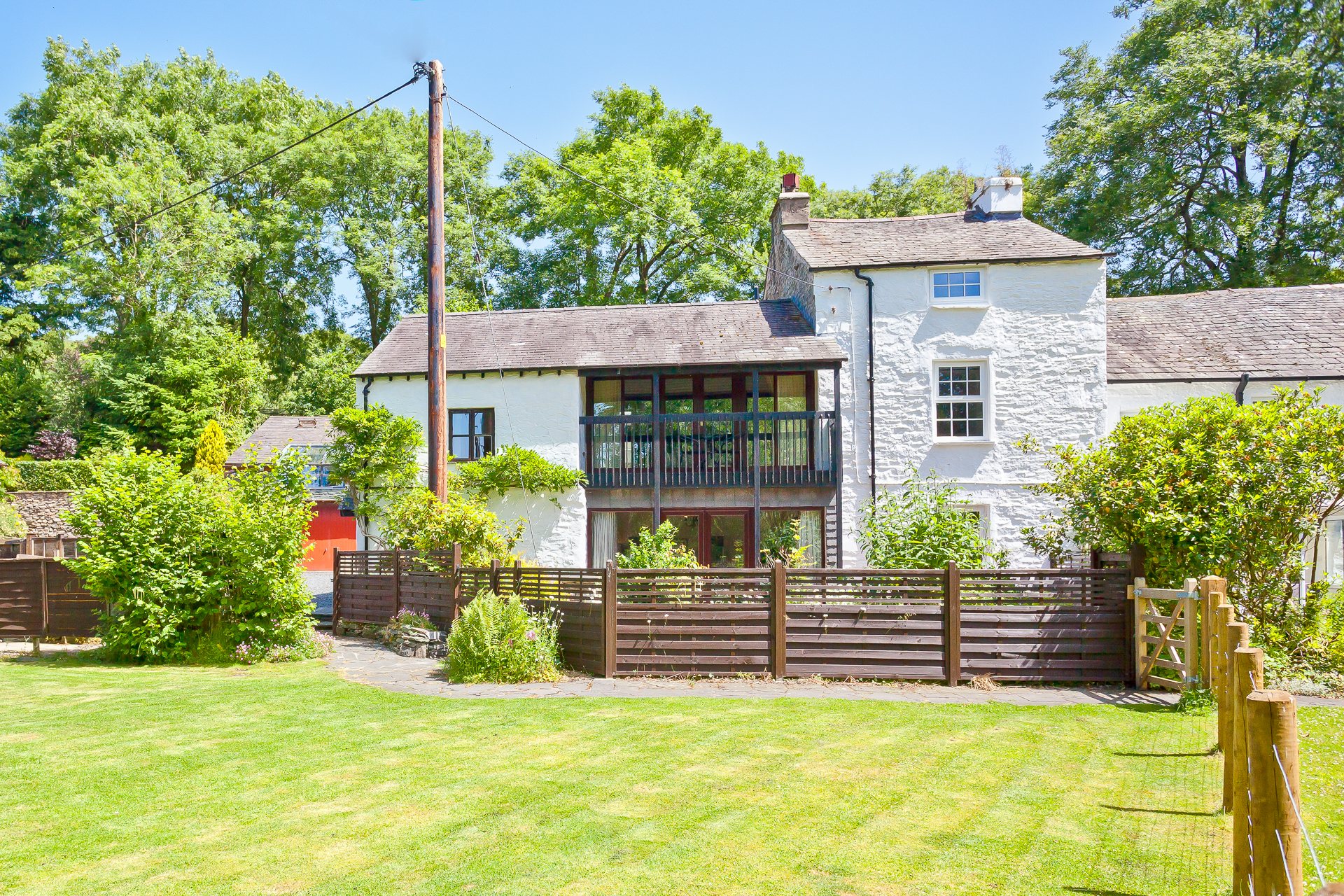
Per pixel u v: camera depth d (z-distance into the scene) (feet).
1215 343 64.39
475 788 20.95
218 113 150.51
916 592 36.35
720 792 20.59
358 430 61.05
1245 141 94.84
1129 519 36.73
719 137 129.29
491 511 60.90
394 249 133.49
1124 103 103.19
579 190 118.11
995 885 15.25
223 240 130.62
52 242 140.46
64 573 48.24
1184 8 101.71
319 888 15.26
